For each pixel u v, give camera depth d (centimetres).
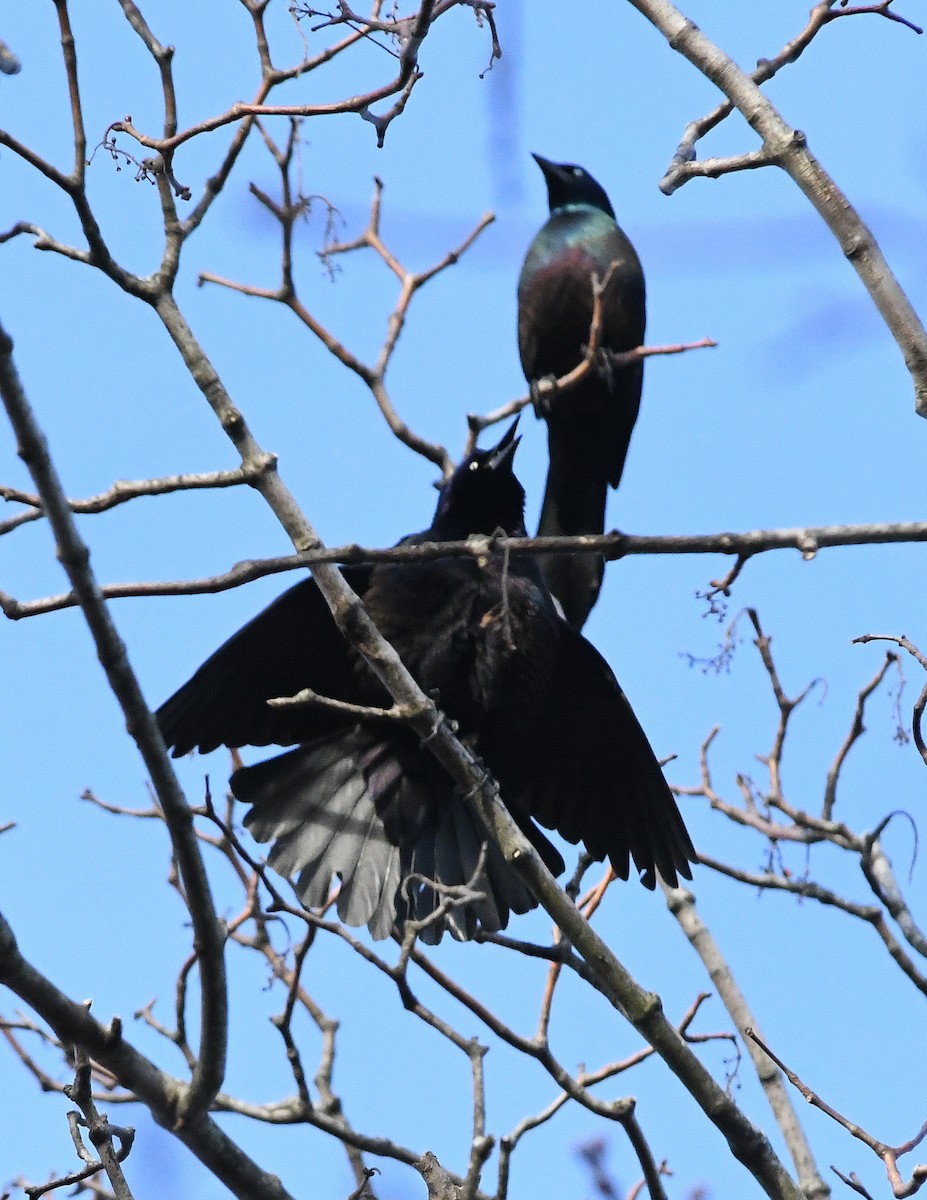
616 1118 820
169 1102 741
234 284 1168
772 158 766
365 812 1024
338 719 1058
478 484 1155
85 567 699
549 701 1083
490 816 860
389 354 1198
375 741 1041
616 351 1387
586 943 816
